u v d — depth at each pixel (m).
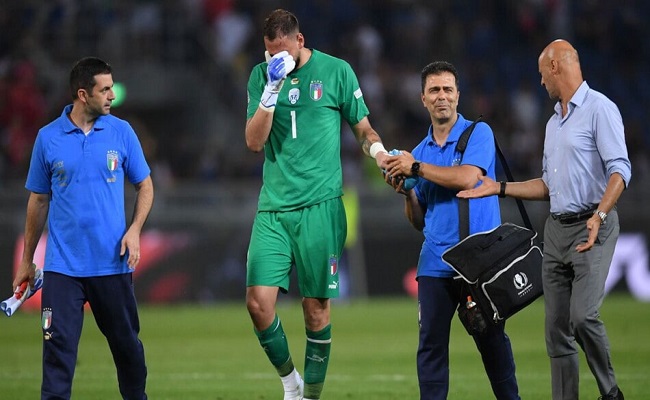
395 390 34.09
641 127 101.06
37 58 89.25
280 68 26.98
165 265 72.00
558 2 104.00
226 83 94.50
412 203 27.11
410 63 99.44
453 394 33.16
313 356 29.06
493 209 26.58
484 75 99.94
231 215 74.31
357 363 41.69
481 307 25.09
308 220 28.23
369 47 97.81
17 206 71.19
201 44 95.19
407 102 96.19
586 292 25.73
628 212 74.94
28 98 84.94
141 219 26.38
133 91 91.19
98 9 93.12
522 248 25.47
